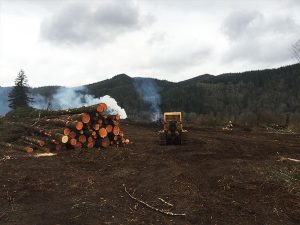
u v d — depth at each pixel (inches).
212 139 874.1
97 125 587.2
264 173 409.7
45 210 294.5
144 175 414.3
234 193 343.3
